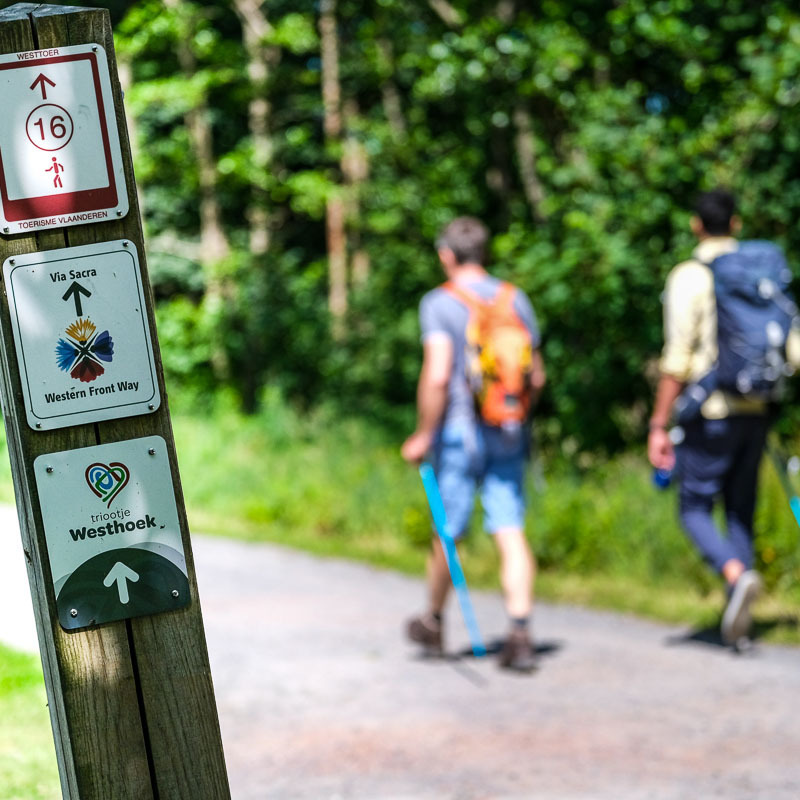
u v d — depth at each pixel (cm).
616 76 3177
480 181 4000
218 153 5291
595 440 2908
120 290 490
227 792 506
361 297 4400
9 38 481
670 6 2777
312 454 3120
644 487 1809
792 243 2608
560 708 1026
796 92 2514
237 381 4688
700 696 1037
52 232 486
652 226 2730
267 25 4662
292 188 4709
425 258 3978
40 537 488
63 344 486
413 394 4206
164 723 500
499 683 1127
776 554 1450
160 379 494
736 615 1171
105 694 496
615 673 1142
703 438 1193
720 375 1177
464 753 901
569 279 2792
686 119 2802
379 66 4059
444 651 1255
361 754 905
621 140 2698
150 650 499
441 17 3522
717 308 1178
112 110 489
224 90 4775
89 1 3597
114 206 489
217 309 4466
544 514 1806
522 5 3522
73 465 489
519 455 1220
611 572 1688
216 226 4728
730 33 2850
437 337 1206
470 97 3434
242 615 1507
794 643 1219
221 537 2444
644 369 2931
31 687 1007
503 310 1221
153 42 3766
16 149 482
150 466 495
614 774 835
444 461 1221
